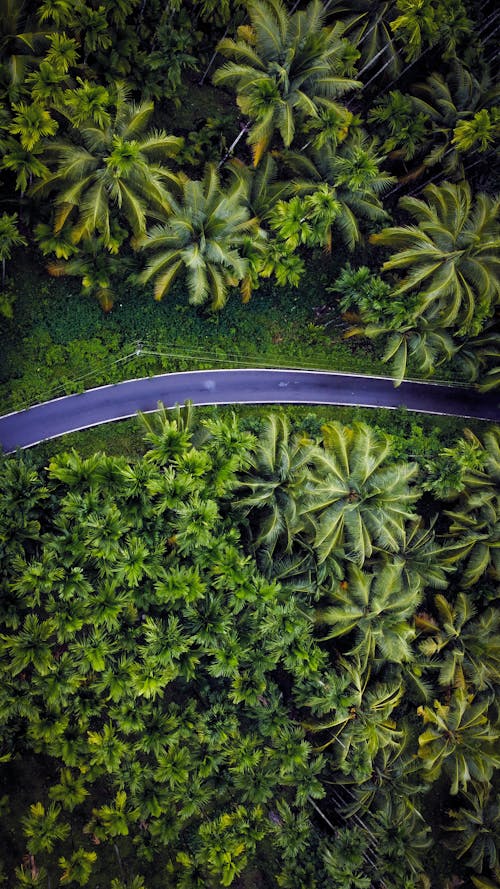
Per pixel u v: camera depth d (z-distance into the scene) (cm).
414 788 2419
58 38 1891
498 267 2348
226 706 2259
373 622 2338
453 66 2352
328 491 2166
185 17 2283
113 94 2041
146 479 2052
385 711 2308
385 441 2280
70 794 2141
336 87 2178
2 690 2002
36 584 1953
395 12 2252
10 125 1862
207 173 2309
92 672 2173
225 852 2195
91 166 2009
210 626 2105
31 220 2261
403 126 2411
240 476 2242
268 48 2139
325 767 2459
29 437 2461
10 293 2380
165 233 2158
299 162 2333
